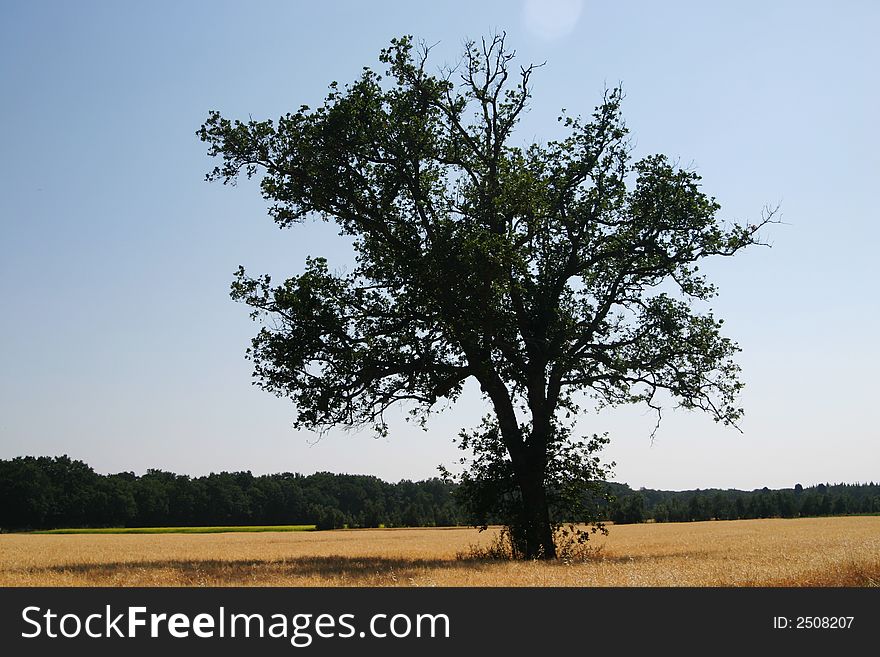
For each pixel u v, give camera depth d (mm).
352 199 28562
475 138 30984
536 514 30781
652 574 21125
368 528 126500
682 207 30312
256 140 28219
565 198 31453
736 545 41594
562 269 31797
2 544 60219
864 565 21531
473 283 26781
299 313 28062
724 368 32156
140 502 142500
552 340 30969
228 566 26766
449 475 31578
